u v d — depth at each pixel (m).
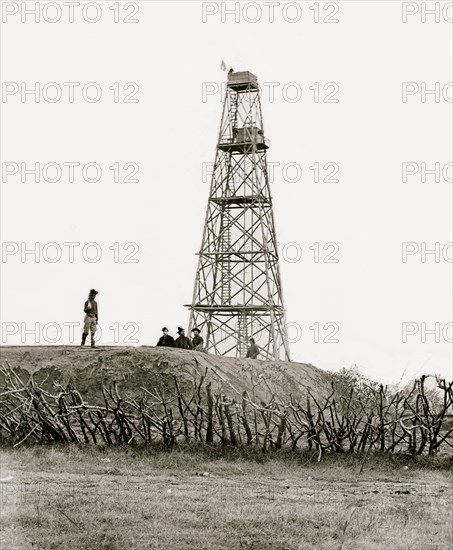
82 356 36.44
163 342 41.22
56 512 15.98
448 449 26.97
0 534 14.62
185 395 33.97
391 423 24.42
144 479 20.25
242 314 56.72
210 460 22.84
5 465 21.39
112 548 13.91
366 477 21.91
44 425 24.27
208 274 59.09
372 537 14.91
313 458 23.27
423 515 16.70
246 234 56.75
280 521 15.64
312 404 39.84
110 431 24.17
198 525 15.31
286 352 56.44
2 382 35.62
